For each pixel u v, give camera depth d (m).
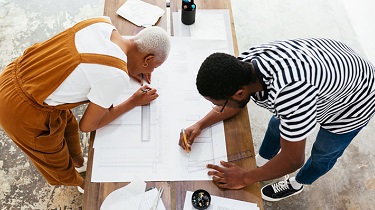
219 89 1.17
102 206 1.33
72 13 2.91
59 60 1.33
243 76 1.17
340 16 3.10
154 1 1.89
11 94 1.43
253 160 1.47
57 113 1.51
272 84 1.19
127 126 1.51
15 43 2.73
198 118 1.56
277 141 2.00
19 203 2.16
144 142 1.48
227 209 1.35
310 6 3.13
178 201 1.36
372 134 2.55
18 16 2.85
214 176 1.41
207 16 1.86
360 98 1.47
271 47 1.28
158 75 1.66
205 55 1.73
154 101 1.59
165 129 1.52
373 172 2.41
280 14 3.07
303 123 1.18
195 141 1.50
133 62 1.50
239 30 2.95
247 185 1.40
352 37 3.01
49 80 1.35
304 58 1.20
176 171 1.42
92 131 1.49
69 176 1.85
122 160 1.43
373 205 2.29
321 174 1.97
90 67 1.31
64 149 1.69
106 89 1.35
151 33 1.42
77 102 1.45
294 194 2.25
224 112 1.53
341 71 1.27
